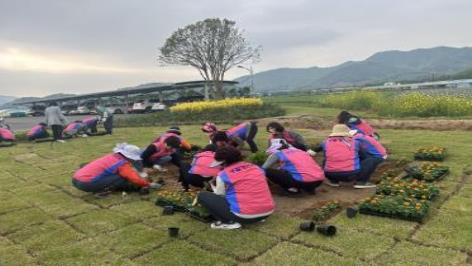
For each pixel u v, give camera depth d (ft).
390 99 73.61
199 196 18.47
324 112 78.23
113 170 23.81
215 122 69.51
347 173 22.82
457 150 32.09
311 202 21.50
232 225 18.07
